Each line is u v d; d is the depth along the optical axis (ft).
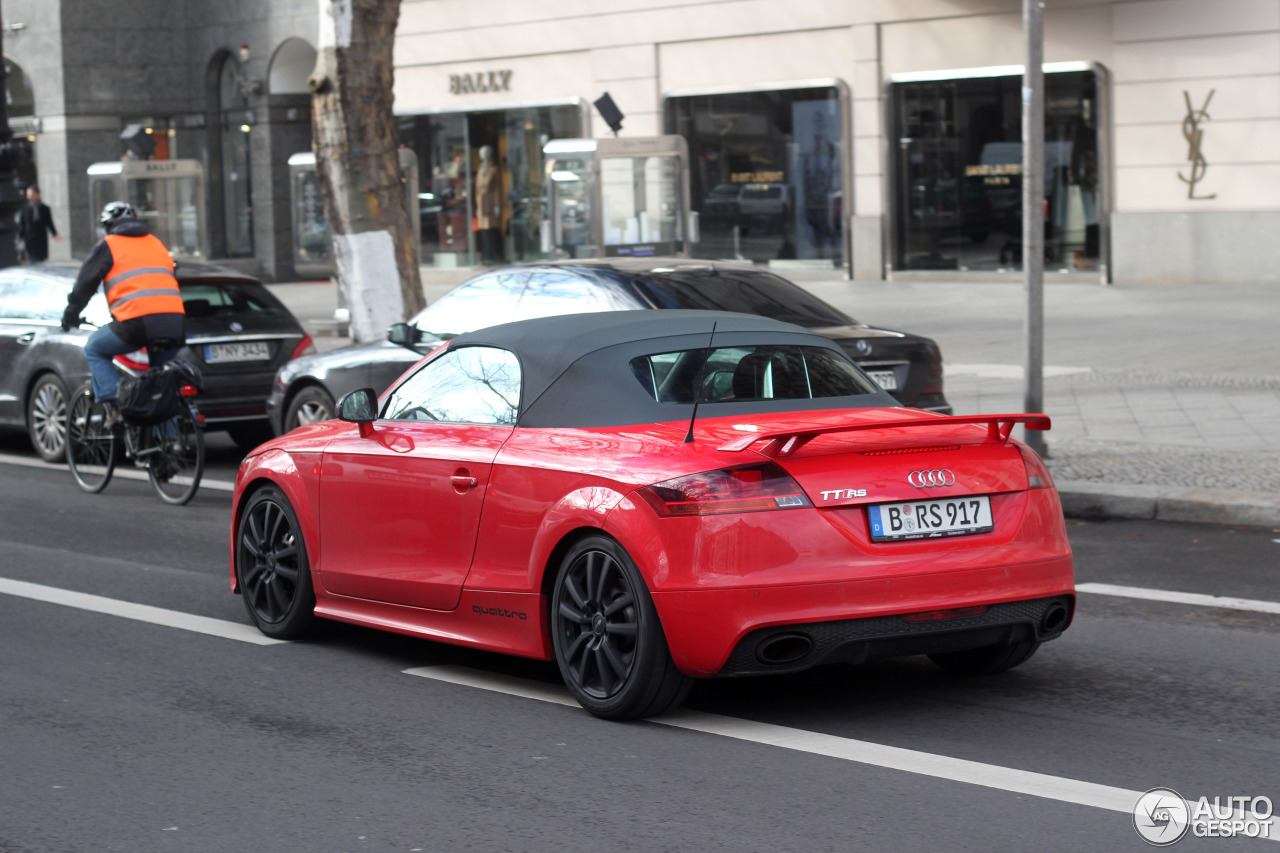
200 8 115.24
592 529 18.30
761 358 20.18
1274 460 35.09
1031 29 34.37
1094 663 20.99
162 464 36.81
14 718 19.04
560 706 19.15
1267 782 15.81
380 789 16.07
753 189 91.81
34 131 116.78
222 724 18.66
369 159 57.11
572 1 97.35
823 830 14.51
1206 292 73.67
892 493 17.40
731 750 17.12
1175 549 29.04
